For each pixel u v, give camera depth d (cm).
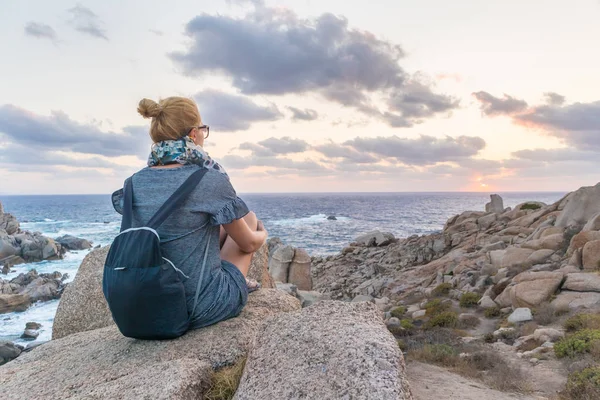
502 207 4619
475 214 4700
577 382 859
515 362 1148
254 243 324
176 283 267
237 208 296
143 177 288
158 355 282
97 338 366
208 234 294
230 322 321
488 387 955
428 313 2130
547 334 1322
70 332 488
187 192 275
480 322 1816
